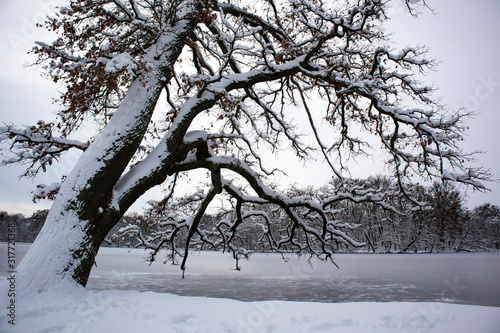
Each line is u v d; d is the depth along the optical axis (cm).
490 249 6662
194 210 1558
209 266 2675
